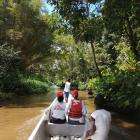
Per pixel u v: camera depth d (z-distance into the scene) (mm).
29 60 44594
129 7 15531
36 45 42000
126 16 17797
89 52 49906
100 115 7484
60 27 21469
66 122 11516
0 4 36969
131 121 16578
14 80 35031
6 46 36500
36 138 8594
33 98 33625
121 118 17406
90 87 35094
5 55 33469
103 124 7402
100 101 22328
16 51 37219
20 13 39656
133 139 12664
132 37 20766
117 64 29453
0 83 32406
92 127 7492
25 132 14750
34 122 17281
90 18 19984
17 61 36031
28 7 40000
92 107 23109
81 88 52562
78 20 19469
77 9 18969
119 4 15453
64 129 10953
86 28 20312
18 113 20953
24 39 39906
